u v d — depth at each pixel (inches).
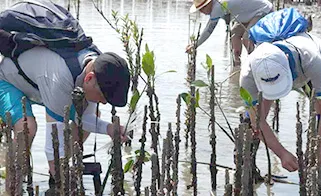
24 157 196.9
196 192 218.5
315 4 955.3
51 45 206.7
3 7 741.9
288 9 226.1
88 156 220.5
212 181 226.2
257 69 204.7
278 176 241.0
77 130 204.4
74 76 202.4
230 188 187.8
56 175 187.5
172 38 559.5
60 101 203.8
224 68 446.6
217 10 412.5
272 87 203.3
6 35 208.4
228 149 270.5
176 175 194.1
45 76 204.5
